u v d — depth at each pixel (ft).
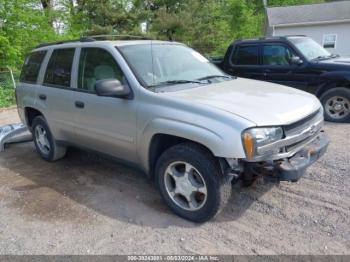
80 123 13.56
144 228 10.59
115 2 65.98
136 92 11.30
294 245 9.45
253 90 11.89
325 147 11.34
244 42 25.64
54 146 15.99
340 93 21.70
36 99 15.93
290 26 76.38
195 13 77.15
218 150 9.29
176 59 13.57
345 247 9.27
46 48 16.11
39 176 15.11
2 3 38.27
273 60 24.12
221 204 10.17
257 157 9.20
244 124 9.11
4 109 33.30
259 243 9.61
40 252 9.66
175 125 10.09
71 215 11.57
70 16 55.01
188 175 10.61
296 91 12.60
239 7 100.68
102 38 15.56
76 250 9.68
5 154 18.53
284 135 9.71
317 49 24.97
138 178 14.39
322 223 10.39
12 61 40.40
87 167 15.92
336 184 12.82
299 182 13.12
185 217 10.92
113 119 12.04
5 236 10.51
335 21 70.74
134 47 12.83
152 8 75.20
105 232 10.48
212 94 11.03
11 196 13.20
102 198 12.70
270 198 12.01
